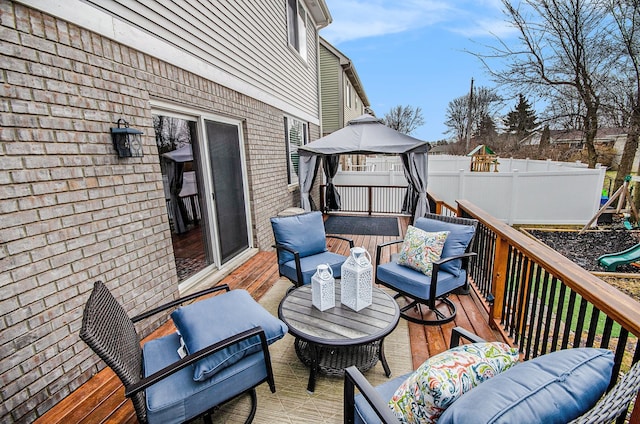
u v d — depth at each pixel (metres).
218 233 3.94
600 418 0.77
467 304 3.13
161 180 2.86
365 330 2.01
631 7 6.97
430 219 3.29
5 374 1.69
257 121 4.88
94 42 2.18
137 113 2.57
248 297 2.19
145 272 2.68
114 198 2.36
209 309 1.96
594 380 0.91
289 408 1.93
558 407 0.84
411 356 2.36
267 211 5.29
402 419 1.18
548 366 0.97
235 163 4.38
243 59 4.41
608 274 4.77
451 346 1.72
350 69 11.18
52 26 1.90
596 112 8.20
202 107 3.48
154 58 2.76
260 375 1.79
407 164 5.86
